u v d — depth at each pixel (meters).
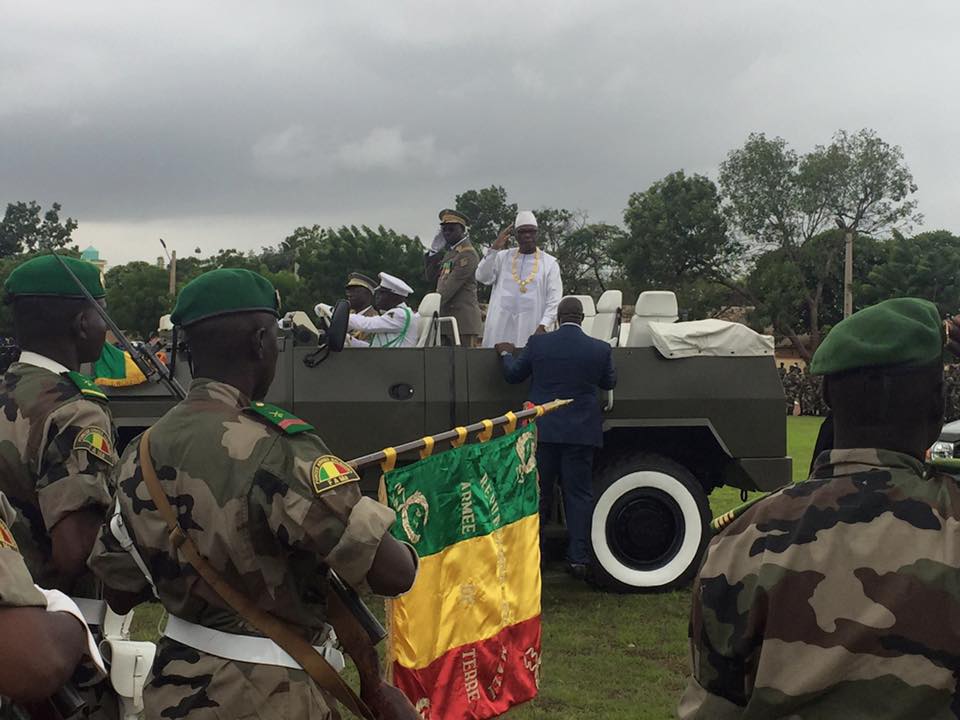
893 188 52.06
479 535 3.98
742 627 1.77
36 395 2.79
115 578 2.48
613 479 6.81
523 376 6.59
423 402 6.58
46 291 2.94
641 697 5.00
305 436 2.27
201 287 2.39
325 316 6.55
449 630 3.87
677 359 6.89
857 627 1.68
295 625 2.27
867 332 1.84
